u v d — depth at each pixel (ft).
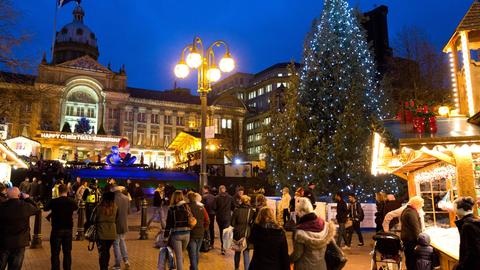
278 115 75.15
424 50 111.75
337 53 70.28
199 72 43.42
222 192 37.91
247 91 357.82
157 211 47.60
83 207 46.14
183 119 295.28
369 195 65.62
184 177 130.00
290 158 69.41
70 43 296.30
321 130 68.74
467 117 30.48
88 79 260.62
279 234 16.43
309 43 76.13
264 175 135.13
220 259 34.35
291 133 69.82
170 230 25.21
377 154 32.22
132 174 129.39
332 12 73.51
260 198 28.63
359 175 64.54
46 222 61.93
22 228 22.93
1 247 22.40
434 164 30.25
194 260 26.99
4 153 62.13
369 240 47.24
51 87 81.92
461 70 33.94
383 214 39.91
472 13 32.14
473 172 22.99
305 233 15.99
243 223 27.20
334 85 70.18
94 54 306.76
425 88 105.70
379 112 70.44
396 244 22.68
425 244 20.75
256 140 304.71
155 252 37.29
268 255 16.17
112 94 267.39
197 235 27.27
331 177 67.31
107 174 127.85
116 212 27.09
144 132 280.31
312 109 71.61
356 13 77.15
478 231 14.06
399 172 37.19
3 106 72.74
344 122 64.90
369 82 71.72
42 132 217.36
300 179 67.26
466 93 32.63
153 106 286.05
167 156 281.74
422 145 22.09
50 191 92.89
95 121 263.90
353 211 42.96
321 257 16.16
